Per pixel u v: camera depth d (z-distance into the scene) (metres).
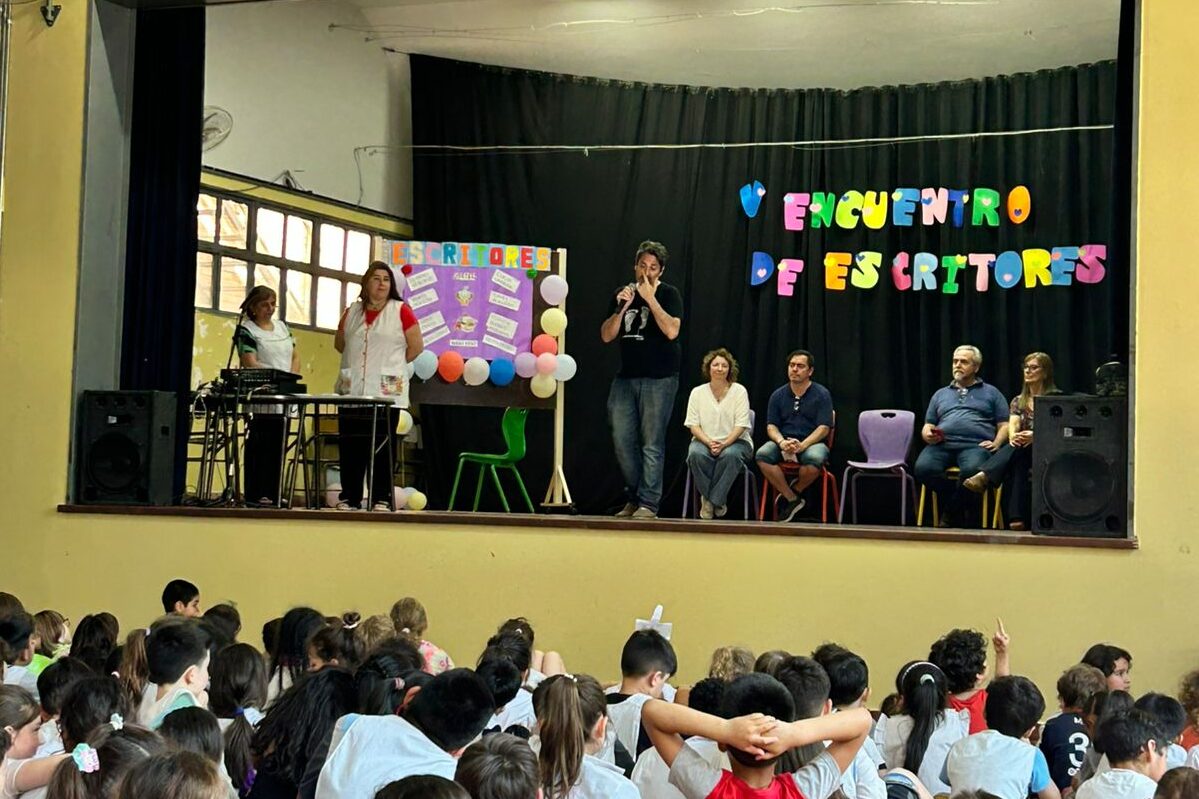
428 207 9.80
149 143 7.62
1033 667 5.98
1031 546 6.02
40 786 2.99
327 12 9.55
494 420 9.57
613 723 3.76
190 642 3.81
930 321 9.17
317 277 9.49
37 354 7.27
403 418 8.09
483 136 9.77
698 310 9.48
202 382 8.59
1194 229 6.02
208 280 8.71
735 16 9.44
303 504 7.89
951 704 4.28
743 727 2.59
